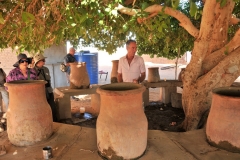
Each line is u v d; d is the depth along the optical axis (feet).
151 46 23.17
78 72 18.54
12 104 8.79
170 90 19.95
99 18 9.19
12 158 7.78
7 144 8.94
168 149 7.99
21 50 11.40
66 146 8.50
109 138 7.23
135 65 13.20
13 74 12.80
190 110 11.29
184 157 7.44
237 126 7.55
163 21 10.59
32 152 8.15
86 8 8.57
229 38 16.80
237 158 7.32
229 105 7.66
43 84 9.20
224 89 8.68
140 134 7.35
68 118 17.58
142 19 10.84
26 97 8.63
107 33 17.38
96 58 33.71
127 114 7.21
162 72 51.55
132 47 13.00
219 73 10.49
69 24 7.98
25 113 8.59
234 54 10.43
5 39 12.87
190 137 9.03
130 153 7.25
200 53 10.77
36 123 8.71
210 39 10.57
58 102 17.17
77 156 7.72
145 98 19.29
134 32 17.52
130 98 7.17
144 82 19.99
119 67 13.65
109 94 7.04
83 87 18.76
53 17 9.68
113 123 7.18
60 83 28.94
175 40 19.20
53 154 7.89
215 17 11.21
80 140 9.01
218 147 8.00
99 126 7.50
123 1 11.21
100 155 7.68
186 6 16.89
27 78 12.88
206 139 8.75
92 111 20.42
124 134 7.13
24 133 8.60
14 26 9.02
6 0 9.00
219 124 7.89
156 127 13.34
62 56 29.01
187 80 11.44
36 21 8.61
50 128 9.29
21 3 8.16
